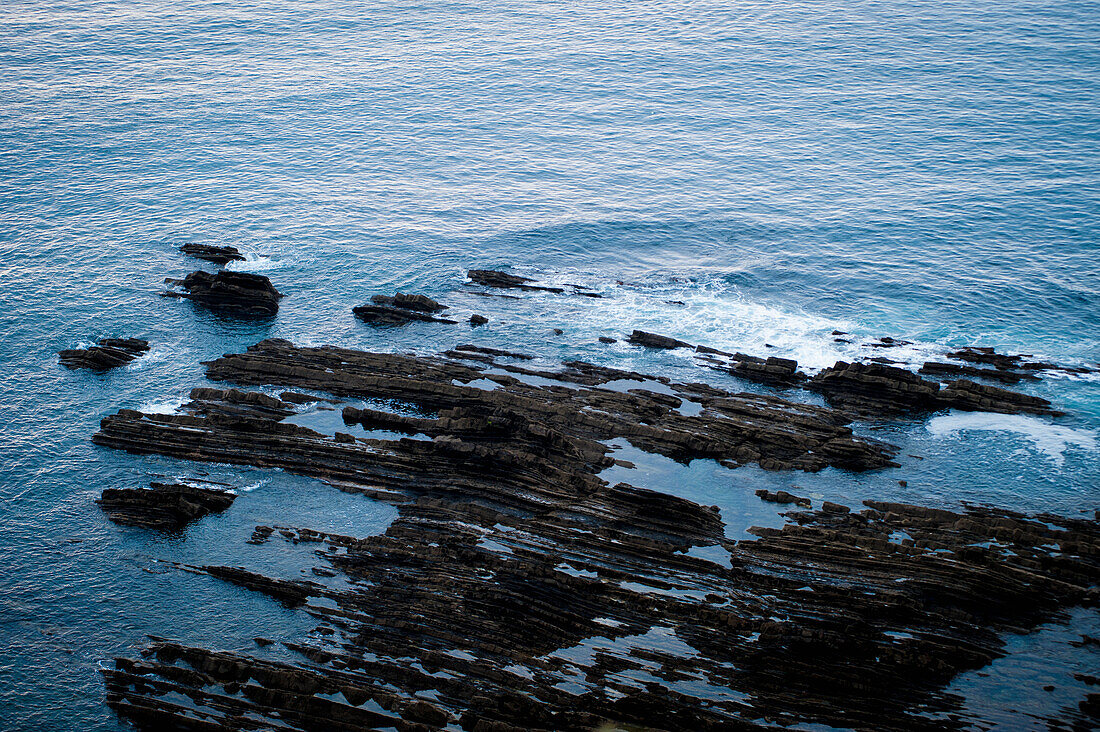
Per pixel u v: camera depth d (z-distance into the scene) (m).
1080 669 52.38
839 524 62.47
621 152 117.94
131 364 79.62
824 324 86.31
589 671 51.50
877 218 102.88
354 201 106.75
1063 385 77.50
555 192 109.44
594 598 56.00
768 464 68.62
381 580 57.69
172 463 68.88
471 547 59.62
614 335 84.81
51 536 62.38
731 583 57.66
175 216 102.81
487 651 52.72
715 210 105.50
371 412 71.94
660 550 59.44
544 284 92.56
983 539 60.72
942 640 53.75
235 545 61.59
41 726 49.97
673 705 49.44
